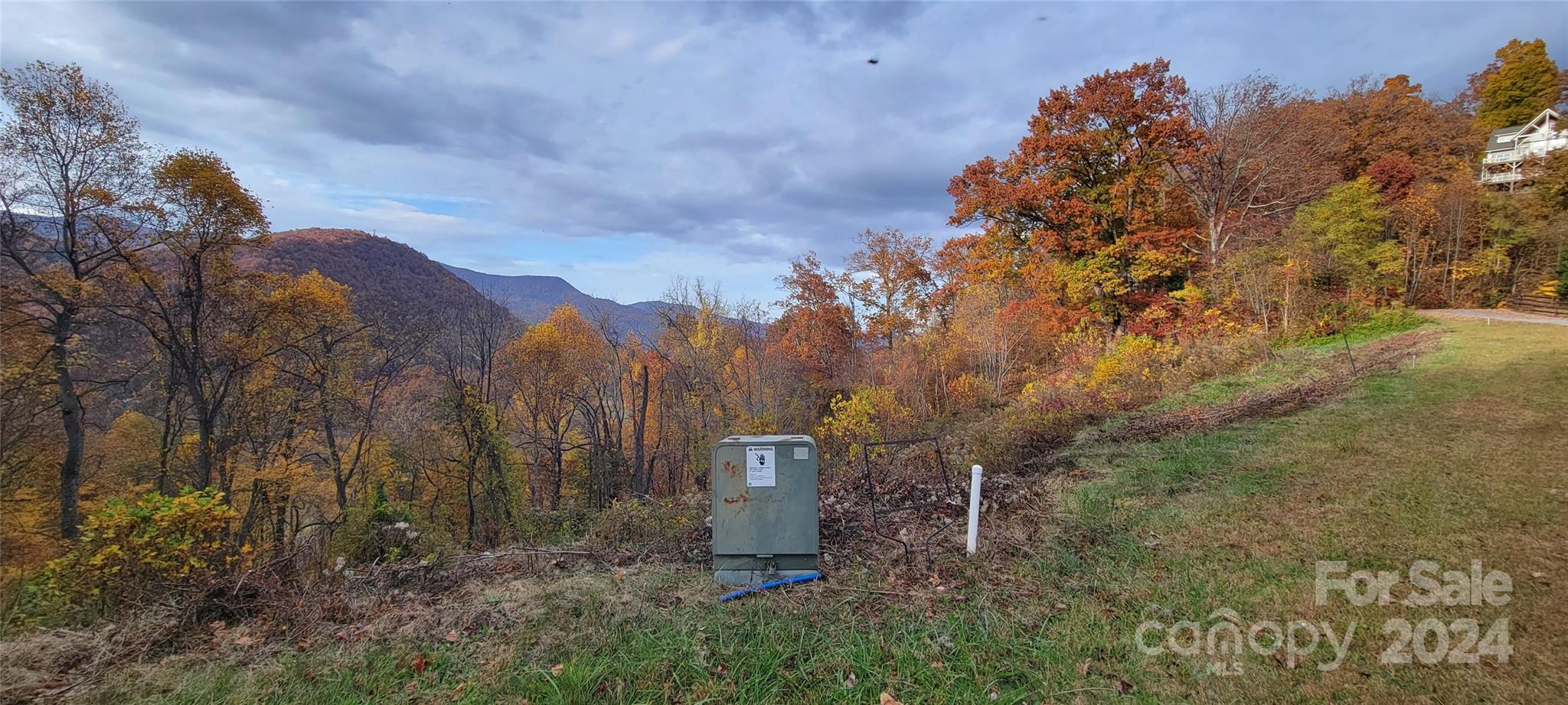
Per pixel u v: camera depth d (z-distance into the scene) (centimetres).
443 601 465
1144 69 2781
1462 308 2462
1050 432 1076
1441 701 292
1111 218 2983
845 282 4078
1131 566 480
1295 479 659
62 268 2075
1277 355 1620
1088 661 346
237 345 2392
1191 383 1505
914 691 326
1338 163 3125
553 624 416
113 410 2244
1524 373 1069
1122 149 2897
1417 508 535
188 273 2317
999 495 719
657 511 712
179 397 2373
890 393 2200
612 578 504
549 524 1020
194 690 345
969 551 529
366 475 2636
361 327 2762
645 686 339
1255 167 2706
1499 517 496
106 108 2102
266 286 2527
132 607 480
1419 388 1041
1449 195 2623
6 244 1934
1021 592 443
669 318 3209
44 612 496
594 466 2298
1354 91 3656
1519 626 346
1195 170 2842
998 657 357
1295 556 466
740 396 3027
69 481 1975
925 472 919
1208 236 2834
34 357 1927
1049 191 2928
